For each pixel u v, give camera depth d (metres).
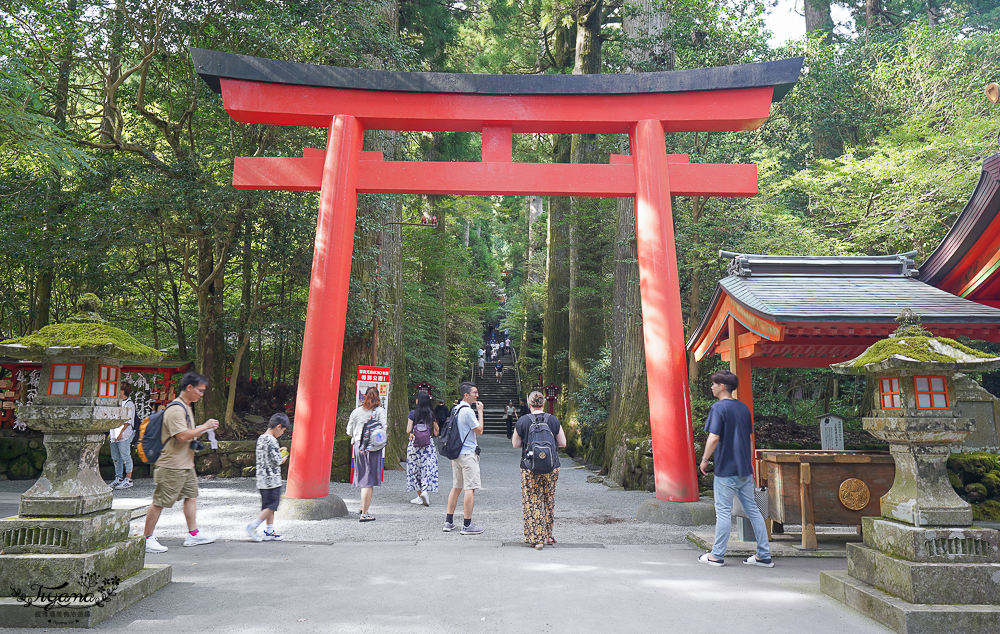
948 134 14.23
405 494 9.52
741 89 7.85
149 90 12.16
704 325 8.14
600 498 9.54
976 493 7.85
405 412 14.88
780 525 5.91
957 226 6.89
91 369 3.72
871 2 20.77
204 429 5.36
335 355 7.54
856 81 15.80
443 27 17.19
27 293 13.95
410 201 22.53
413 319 21.25
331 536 6.06
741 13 12.48
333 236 7.57
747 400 7.14
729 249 11.71
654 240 7.68
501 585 4.13
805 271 7.26
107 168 11.18
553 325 21.97
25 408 3.58
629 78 7.92
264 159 7.89
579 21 18.48
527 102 7.95
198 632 3.21
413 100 7.89
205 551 5.27
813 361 7.59
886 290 6.72
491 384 33.84
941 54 15.69
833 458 5.37
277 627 3.28
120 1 10.06
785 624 3.38
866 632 3.28
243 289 14.62
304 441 7.25
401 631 3.22
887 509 3.83
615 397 13.70
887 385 4.01
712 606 3.70
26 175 11.12
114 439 9.20
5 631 3.20
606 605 3.69
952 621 3.19
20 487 9.68
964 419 3.60
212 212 10.60
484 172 7.93
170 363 11.86
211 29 10.41
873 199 13.77
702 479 10.02
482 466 14.34
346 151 7.71
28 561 3.38
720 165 7.92
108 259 11.49
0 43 8.34
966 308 6.11
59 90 11.37
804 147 17.69
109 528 3.76
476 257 40.91
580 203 19.16
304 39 10.15
